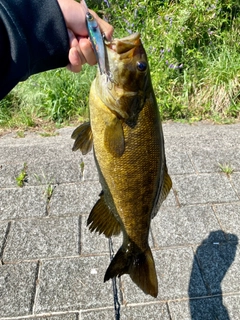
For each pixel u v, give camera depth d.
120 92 0.40
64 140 1.04
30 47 0.37
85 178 0.88
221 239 0.73
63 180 0.88
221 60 1.25
